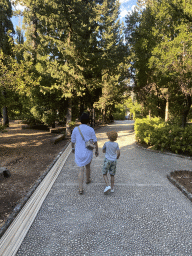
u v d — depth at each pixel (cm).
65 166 621
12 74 718
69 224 298
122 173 553
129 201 377
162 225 298
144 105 1762
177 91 1308
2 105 902
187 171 552
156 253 239
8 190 423
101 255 235
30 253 236
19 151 832
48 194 406
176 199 388
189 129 814
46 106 1475
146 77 1547
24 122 1839
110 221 308
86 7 1232
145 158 738
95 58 1338
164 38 1214
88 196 398
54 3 1093
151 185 462
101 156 761
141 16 1588
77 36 1202
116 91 2181
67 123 1362
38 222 303
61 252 239
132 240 263
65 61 1325
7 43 1522
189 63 1027
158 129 906
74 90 1330
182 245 254
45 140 1167
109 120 3494
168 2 1022
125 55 1578
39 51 1241
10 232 272
